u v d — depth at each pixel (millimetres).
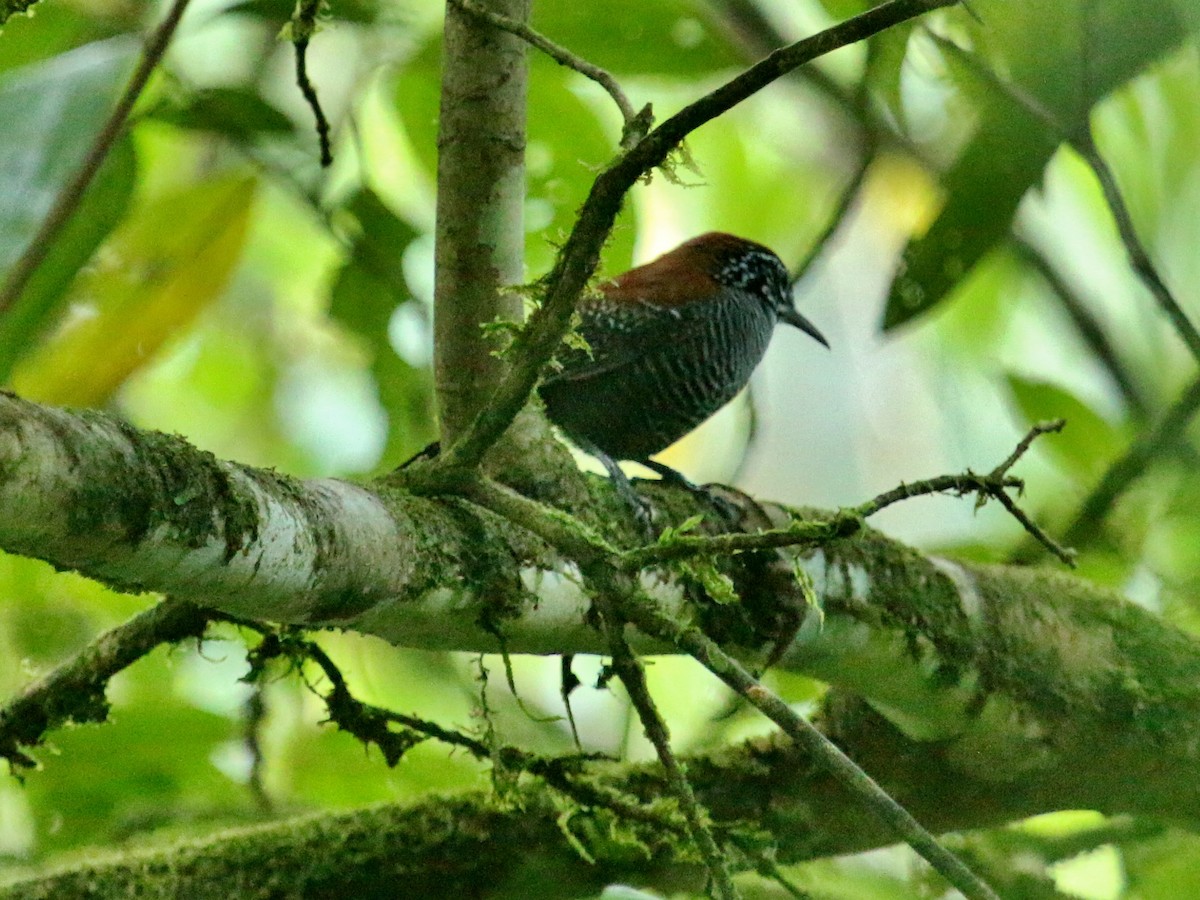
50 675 8250
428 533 6535
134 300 11656
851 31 5535
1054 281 14328
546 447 7973
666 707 13000
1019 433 12617
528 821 8734
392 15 10953
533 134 10852
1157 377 14109
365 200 11023
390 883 8688
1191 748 9109
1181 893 9484
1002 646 9031
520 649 7117
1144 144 12516
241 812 10164
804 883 9789
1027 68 10039
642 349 11484
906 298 11008
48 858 9578
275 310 15961
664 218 15891
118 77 10133
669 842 7914
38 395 11516
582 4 11281
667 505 8578
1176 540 11273
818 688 11047
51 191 9797
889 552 8930
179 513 5180
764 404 14359
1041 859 9891
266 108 10562
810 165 15602
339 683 7945
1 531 4734
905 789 9445
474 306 7629
